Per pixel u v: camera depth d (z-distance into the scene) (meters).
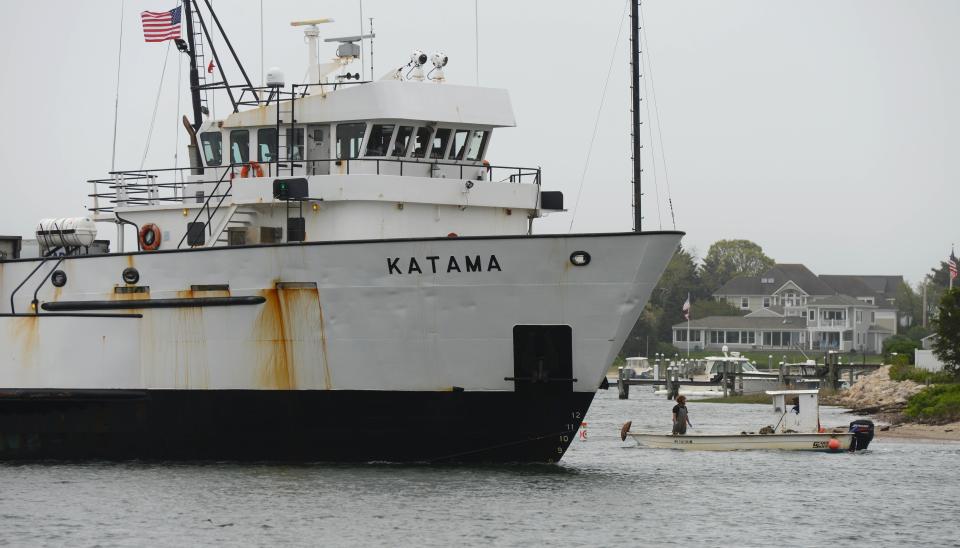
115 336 76.44
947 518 68.50
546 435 71.88
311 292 72.75
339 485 69.56
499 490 68.81
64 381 75.88
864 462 92.81
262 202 76.00
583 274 69.19
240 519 62.59
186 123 89.62
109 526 61.62
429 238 70.31
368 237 74.25
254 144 80.00
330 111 77.19
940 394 141.38
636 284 69.06
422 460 74.25
